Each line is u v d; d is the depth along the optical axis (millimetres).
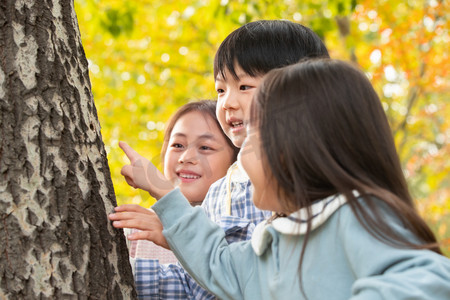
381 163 1336
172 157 2281
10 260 1311
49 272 1342
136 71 9211
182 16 8750
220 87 2104
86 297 1384
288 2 7141
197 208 1641
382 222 1205
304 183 1302
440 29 8219
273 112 1341
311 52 2109
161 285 1803
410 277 1102
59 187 1392
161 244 1614
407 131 10430
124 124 8938
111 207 1521
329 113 1320
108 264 1456
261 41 2037
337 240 1282
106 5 6977
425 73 8711
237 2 5609
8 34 1395
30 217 1342
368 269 1175
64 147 1420
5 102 1360
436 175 10484
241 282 1533
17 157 1349
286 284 1369
